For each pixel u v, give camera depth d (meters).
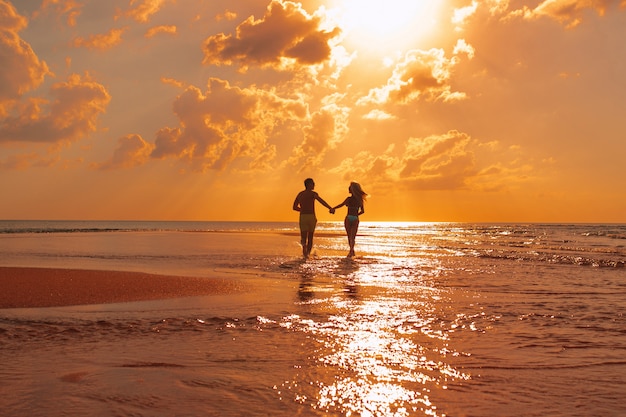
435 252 14.98
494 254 14.13
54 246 17.42
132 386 2.90
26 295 6.23
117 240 22.11
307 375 3.15
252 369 3.26
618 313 5.36
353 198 13.53
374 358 3.55
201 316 5.03
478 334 4.34
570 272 9.55
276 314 5.16
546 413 2.55
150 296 6.28
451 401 2.72
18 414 2.46
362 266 10.50
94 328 4.46
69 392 2.79
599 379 3.11
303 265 10.63
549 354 3.70
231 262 11.33
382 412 2.55
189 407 2.58
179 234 30.44
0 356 3.54
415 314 5.23
